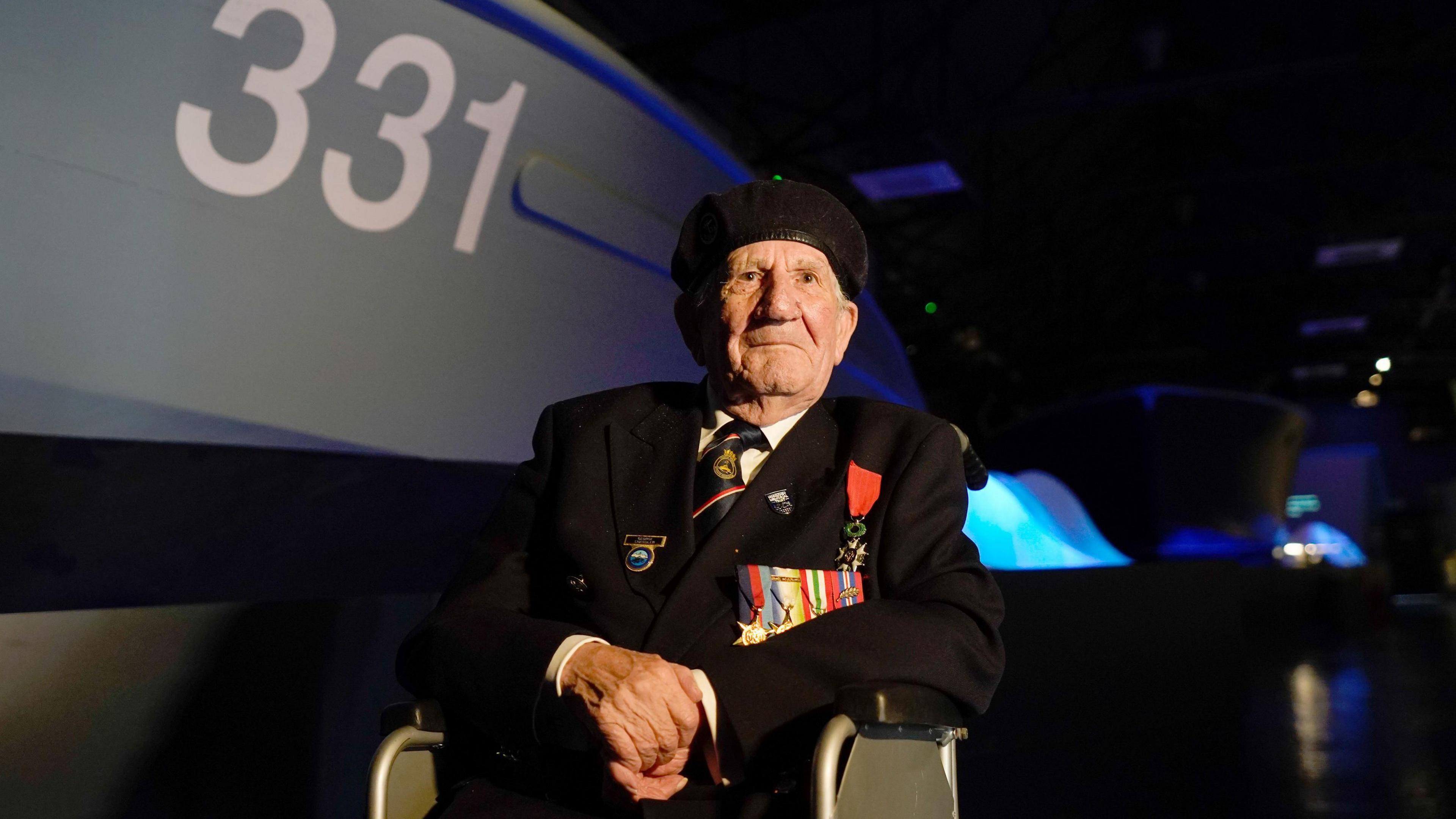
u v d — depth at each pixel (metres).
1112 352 24.44
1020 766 3.33
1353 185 16.38
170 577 2.48
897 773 1.17
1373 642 11.31
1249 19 11.59
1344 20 11.09
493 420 3.16
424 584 2.97
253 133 2.57
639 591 1.37
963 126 10.85
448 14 2.83
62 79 2.28
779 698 1.18
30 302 2.28
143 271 2.43
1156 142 15.76
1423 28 10.80
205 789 1.85
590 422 1.58
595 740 1.19
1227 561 4.34
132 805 1.77
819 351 1.51
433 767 1.40
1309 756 4.03
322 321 2.74
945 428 1.50
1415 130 13.88
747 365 1.48
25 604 2.25
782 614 1.31
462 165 2.96
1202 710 4.06
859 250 1.59
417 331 2.93
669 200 3.70
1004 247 17.83
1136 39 11.06
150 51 2.39
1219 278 21.11
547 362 3.29
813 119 11.50
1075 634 3.56
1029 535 4.88
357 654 2.12
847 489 1.42
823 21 10.49
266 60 2.57
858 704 1.09
